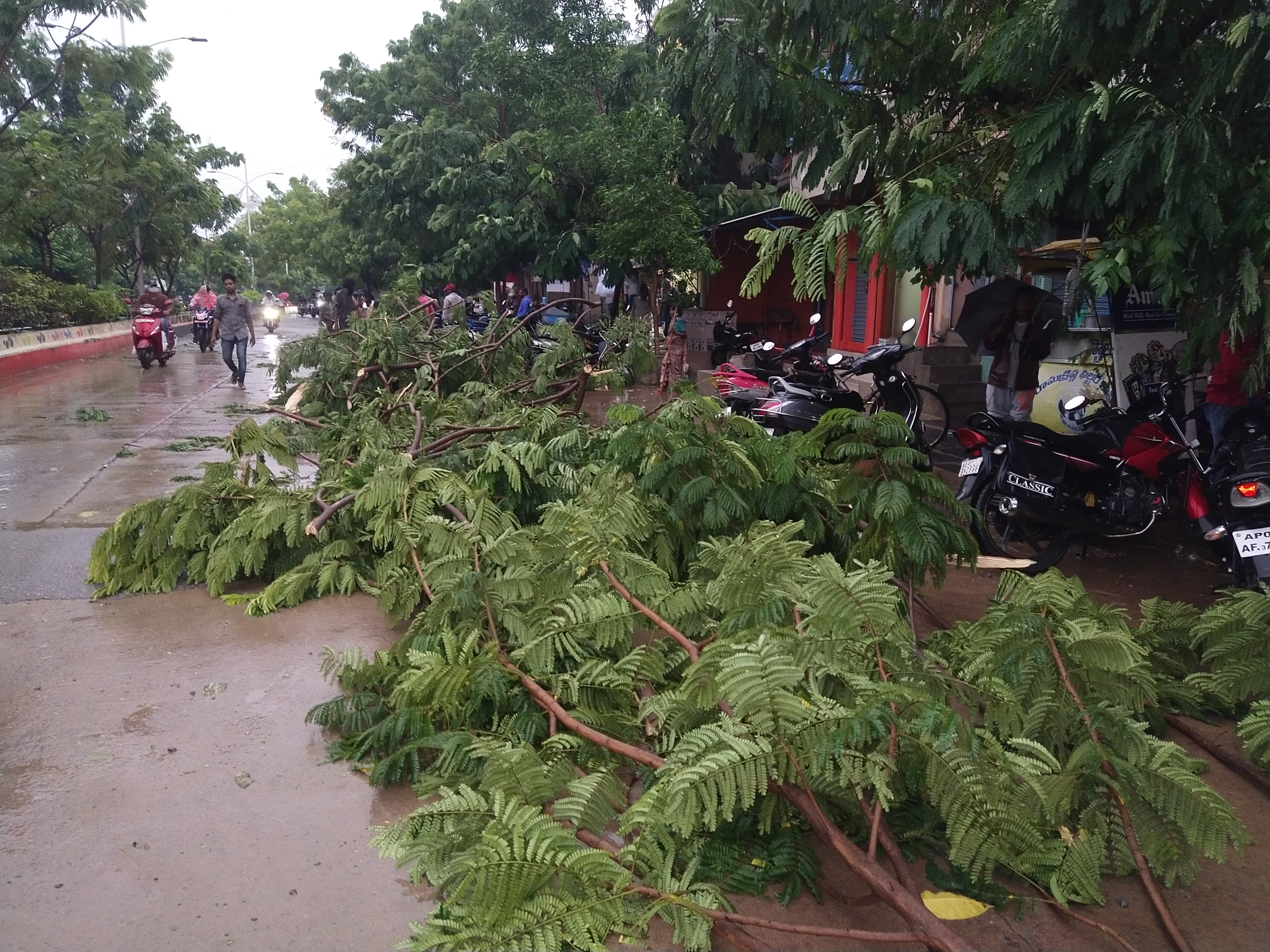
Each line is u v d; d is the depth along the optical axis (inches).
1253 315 165.3
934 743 92.4
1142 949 92.5
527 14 605.6
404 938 91.7
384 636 169.0
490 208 682.2
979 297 315.9
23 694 144.0
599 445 220.8
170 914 94.5
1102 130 161.9
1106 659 113.8
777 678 93.7
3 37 695.1
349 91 1029.2
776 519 161.5
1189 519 205.8
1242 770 125.4
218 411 467.5
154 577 195.5
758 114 224.4
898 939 85.8
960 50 197.6
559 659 132.9
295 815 112.8
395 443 252.1
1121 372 291.6
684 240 488.4
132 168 1009.5
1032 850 97.6
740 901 97.7
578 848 92.6
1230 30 151.9
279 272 3572.8
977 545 144.5
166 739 130.6
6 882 99.0
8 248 937.5
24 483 291.4
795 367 423.5
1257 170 157.8
